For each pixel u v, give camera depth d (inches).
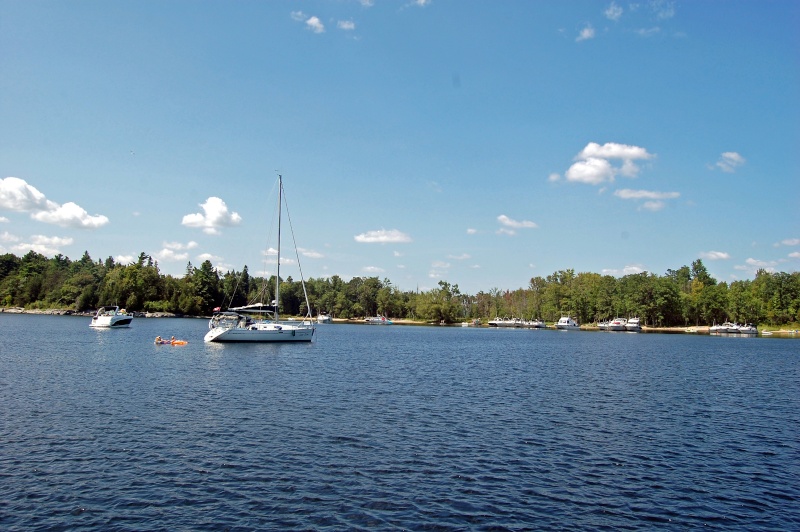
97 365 2128.4
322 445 1024.2
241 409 1327.5
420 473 885.2
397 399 1523.1
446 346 4020.7
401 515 721.6
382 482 839.1
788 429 1264.8
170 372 1967.3
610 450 1055.0
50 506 726.5
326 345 3575.3
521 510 750.5
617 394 1723.7
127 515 704.4
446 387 1790.1
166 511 717.9
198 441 1032.2
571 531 690.8
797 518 749.9
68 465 884.6
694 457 1020.5
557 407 1472.7
